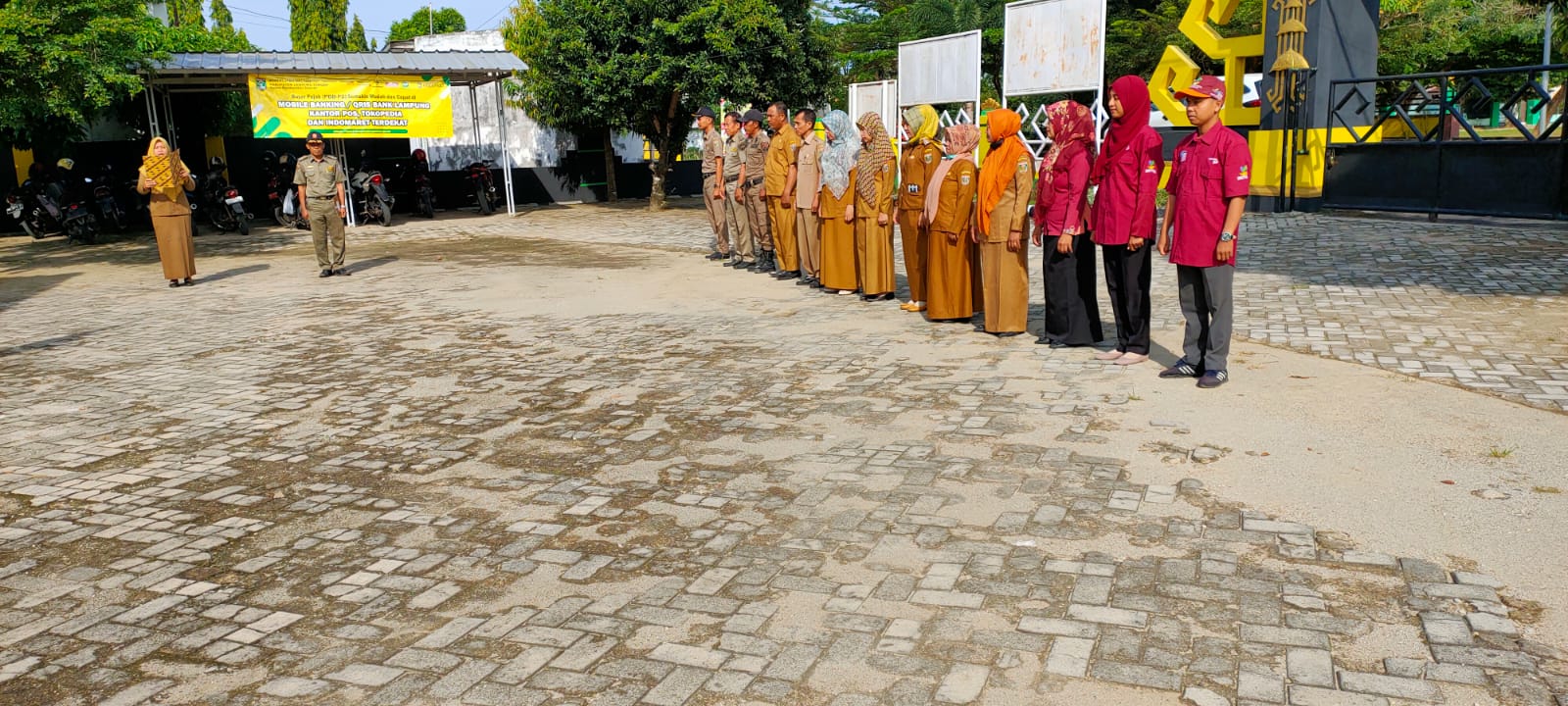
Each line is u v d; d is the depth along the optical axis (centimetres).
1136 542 397
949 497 451
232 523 457
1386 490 439
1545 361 641
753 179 1138
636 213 2155
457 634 344
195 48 2200
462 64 1938
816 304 949
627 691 304
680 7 2091
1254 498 437
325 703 304
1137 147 635
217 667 328
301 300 1093
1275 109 1441
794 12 2214
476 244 1625
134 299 1129
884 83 2322
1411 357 664
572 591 373
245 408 655
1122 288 668
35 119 1734
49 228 1830
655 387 667
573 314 957
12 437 603
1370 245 1130
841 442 535
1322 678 297
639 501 463
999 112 731
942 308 813
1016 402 595
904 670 310
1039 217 726
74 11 1319
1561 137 1204
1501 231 1182
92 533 449
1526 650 308
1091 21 1590
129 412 654
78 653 341
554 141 2509
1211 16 1583
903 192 863
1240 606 343
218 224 1866
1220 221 593
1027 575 372
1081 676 303
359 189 1945
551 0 2109
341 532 441
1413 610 335
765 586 371
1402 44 2333
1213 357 610
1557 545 379
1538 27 2617
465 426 599
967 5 3078
